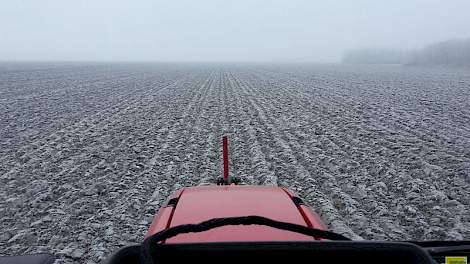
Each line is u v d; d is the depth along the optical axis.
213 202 3.73
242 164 11.27
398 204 8.15
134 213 7.80
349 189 9.23
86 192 9.01
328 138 14.77
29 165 11.38
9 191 9.27
